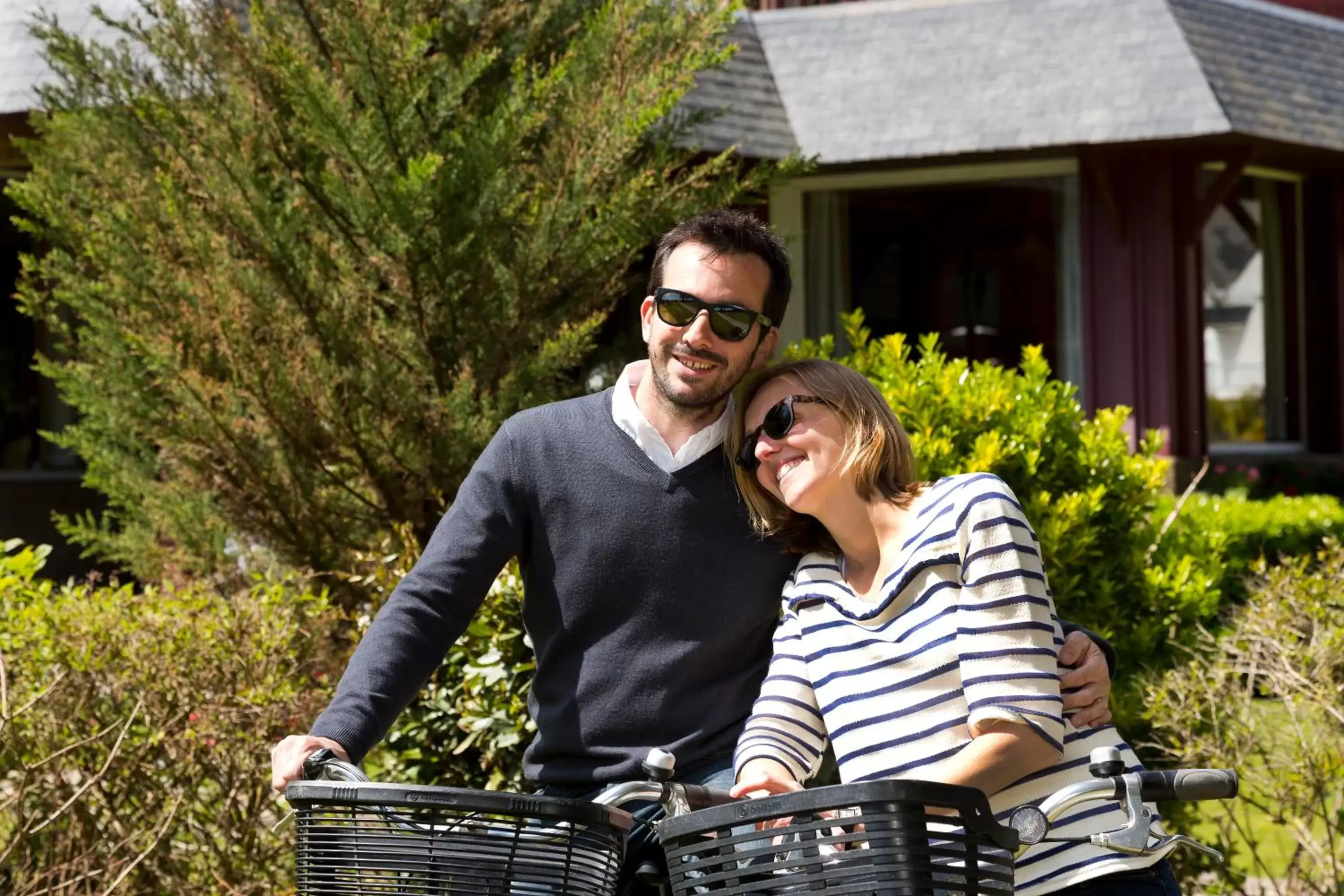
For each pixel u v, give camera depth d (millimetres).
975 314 11703
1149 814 2188
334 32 5410
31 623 4203
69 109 6277
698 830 2135
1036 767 2352
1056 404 4922
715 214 2896
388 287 5801
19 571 4777
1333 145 11156
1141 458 4984
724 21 5973
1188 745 4270
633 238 5629
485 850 2174
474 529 2883
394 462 5473
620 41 5664
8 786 4062
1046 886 2385
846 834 2256
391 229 5215
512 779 4000
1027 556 2451
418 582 2830
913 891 2043
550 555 2883
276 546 5777
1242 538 9219
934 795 2043
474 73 5449
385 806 2182
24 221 6414
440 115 5535
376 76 5363
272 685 4059
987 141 10680
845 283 11836
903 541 2576
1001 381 4918
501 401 5453
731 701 2836
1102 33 11008
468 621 2887
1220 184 11125
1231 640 4441
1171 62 10688
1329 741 4188
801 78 11406
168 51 5961
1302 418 12539
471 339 5625
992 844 2100
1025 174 11492
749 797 2152
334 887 2207
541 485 2881
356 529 5707
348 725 2580
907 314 11820
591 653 2854
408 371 5641
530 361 5605
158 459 6512
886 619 2535
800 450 2664
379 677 2686
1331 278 12523
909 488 2648
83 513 11164
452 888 2170
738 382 2875
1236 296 12352
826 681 2564
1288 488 11914
